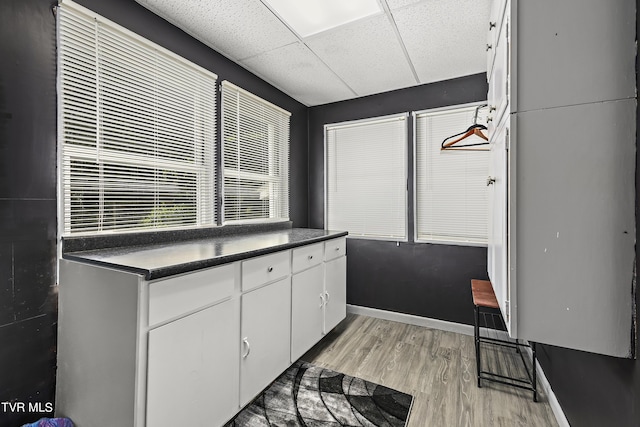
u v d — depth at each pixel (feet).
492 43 4.97
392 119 9.62
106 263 3.91
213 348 4.43
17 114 4.09
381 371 6.59
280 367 5.93
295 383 6.13
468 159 8.63
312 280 7.12
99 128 4.96
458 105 8.67
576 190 3.16
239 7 5.71
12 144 4.05
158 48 5.77
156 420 3.65
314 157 11.05
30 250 4.23
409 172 9.39
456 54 7.43
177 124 6.29
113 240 5.19
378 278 9.88
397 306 9.58
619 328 3.02
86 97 4.78
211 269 4.40
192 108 6.61
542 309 3.29
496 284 4.70
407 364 6.88
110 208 5.21
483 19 6.06
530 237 3.34
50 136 4.42
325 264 7.73
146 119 5.68
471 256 8.57
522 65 3.34
